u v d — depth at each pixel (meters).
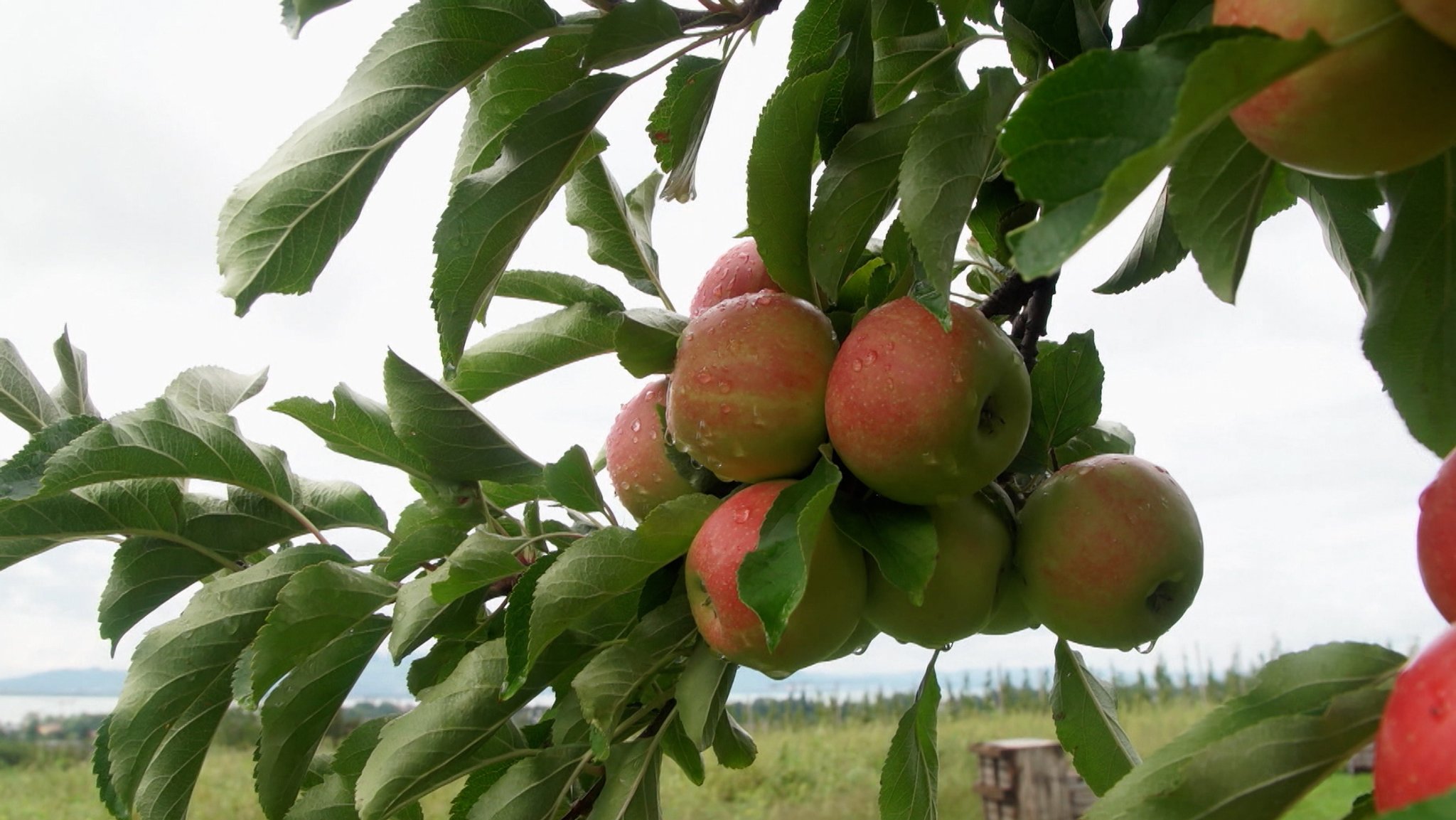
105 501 1.37
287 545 1.49
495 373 1.34
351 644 1.32
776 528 0.80
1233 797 0.58
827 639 0.89
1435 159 0.70
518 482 1.37
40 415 1.50
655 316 1.06
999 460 0.90
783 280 1.00
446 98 1.03
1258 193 0.68
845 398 0.89
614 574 0.96
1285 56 0.44
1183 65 0.47
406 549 1.31
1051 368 1.07
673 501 0.95
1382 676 0.59
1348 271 1.05
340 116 1.00
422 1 0.98
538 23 1.01
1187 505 1.01
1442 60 0.49
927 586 0.94
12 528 1.33
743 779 10.70
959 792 10.01
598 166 1.35
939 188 0.79
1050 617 1.01
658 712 1.19
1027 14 0.90
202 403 1.55
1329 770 0.58
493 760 1.25
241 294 1.02
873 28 1.11
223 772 9.37
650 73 1.04
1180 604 1.02
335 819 1.31
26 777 11.20
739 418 0.93
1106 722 1.23
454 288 1.06
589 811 1.19
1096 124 0.47
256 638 1.23
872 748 11.95
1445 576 0.56
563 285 1.33
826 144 1.03
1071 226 0.45
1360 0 0.49
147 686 1.29
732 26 1.03
